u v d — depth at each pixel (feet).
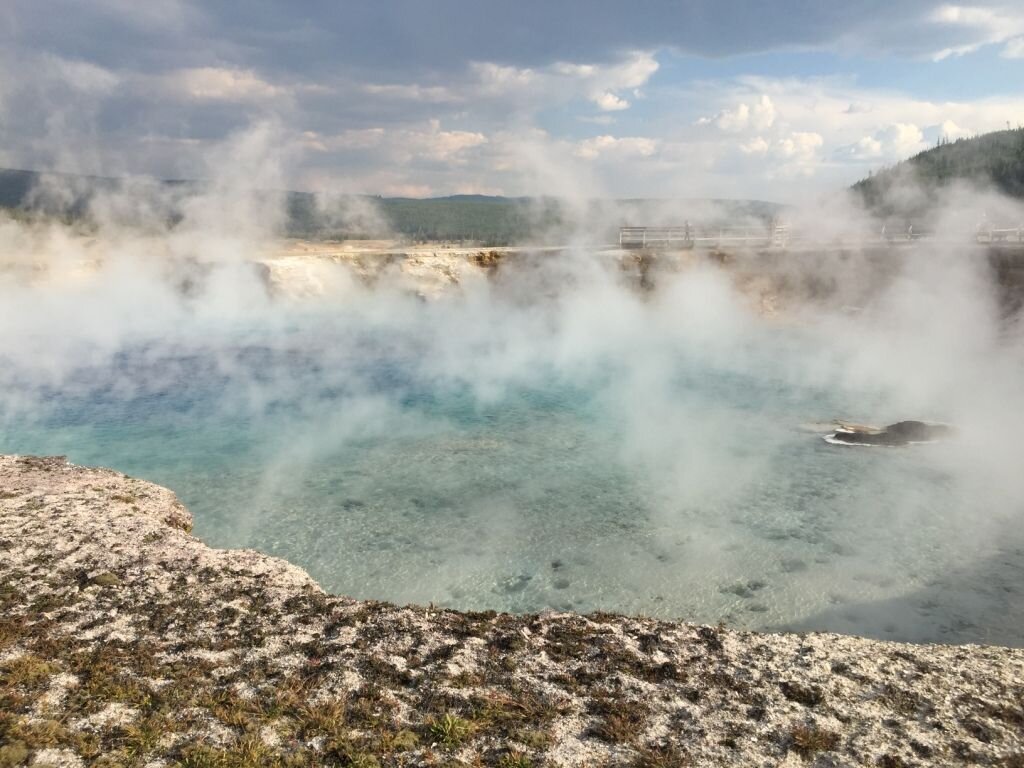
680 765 28.02
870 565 56.85
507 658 35.94
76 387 115.34
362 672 34.27
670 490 72.95
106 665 33.40
